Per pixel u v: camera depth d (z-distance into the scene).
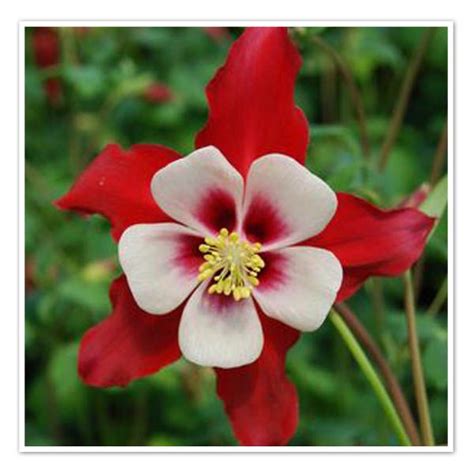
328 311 0.36
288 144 0.37
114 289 0.37
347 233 0.37
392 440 0.49
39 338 0.53
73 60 0.57
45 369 0.53
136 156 0.37
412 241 0.36
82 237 0.52
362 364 0.38
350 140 0.45
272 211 0.37
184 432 0.52
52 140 0.59
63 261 0.53
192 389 0.51
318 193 0.36
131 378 0.37
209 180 0.36
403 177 0.56
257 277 0.37
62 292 0.50
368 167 0.45
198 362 0.37
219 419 0.51
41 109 0.59
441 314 0.55
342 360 0.53
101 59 0.57
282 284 0.37
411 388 0.51
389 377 0.39
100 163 0.37
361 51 0.54
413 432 0.39
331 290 0.36
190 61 0.60
